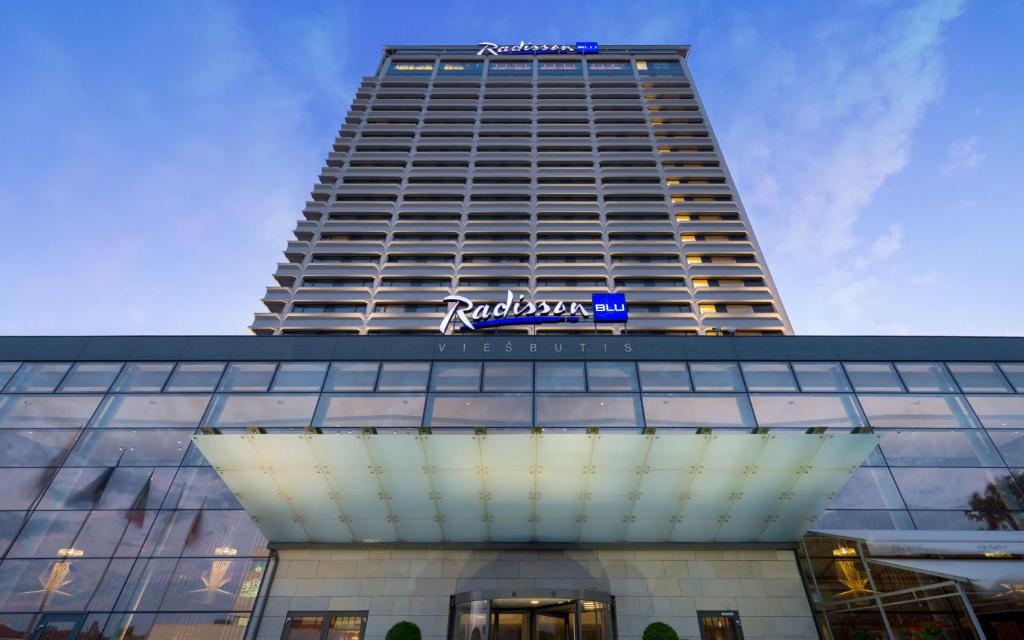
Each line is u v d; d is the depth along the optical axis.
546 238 52.97
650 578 15.08
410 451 13.17
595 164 60.84
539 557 15.43
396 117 67.62
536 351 19.92
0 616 13.68
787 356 19.67
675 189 57.44
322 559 15.41
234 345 19.88
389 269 49.22
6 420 17.17
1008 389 18.42
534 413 18.14
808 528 15.01
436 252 50.72
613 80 74.62
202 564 14.99
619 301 32.66
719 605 14.66
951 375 18.94
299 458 13.24
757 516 14.64
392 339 20.23
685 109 69.19
